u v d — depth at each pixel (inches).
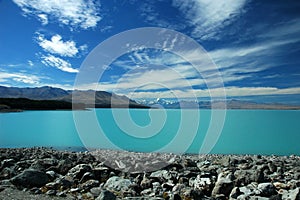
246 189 337.4
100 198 297.0
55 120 2327.8
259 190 330.0
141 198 301.4
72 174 409.1
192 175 412.5
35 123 2046.0
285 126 1815.9
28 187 348.2
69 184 361.7
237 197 319.0
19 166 463.2
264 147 1138.0
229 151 1025.5
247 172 393.4
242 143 1242.0
